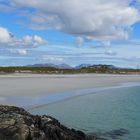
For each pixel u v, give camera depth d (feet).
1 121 53.57
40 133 52.60
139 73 633.61
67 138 56.85
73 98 144.66
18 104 110.52
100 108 119.55
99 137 73.41
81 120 93.35
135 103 139.33
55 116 97.50
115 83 282.77
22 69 484.33
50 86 201.67
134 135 76.02
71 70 554.46
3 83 221.46
